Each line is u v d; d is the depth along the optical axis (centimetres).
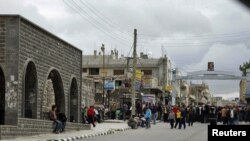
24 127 2520
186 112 4034
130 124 3734
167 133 3131
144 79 7650
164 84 7994
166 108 4891
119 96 5897
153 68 8712
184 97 11319
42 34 2862
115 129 3453
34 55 2736
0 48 2502
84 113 3862
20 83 2520
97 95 5497
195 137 2745
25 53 2597
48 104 3284
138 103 4803
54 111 2930
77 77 3572
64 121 2980
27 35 2627
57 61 3136
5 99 2480
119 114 5172
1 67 2494
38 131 2692
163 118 4981
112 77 6762
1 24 2511
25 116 2744
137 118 3834
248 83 6419
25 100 2758
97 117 4388
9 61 2492
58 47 3153
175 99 8731
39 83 2816
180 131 3369
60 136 2628
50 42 3003
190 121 4225
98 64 8556
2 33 2505
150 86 7625
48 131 2833
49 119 2936
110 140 2502
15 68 2486
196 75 7906
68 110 3353
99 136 2842
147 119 3841
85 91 4672
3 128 2288
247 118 4812
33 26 2716
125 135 2936
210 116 4666
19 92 2505
